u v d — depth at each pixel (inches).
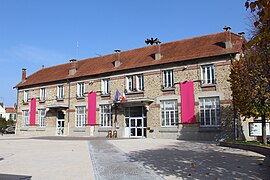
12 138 1108.5
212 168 353.4
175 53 1014.4
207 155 491.2
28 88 1453.0
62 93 1304.1
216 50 898.7
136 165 388.2
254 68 576.1
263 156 471.5
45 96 1364.4
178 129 932.0
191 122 904.9
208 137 867.4
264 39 183.9
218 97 871.7
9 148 665.0
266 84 565.3
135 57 1144.2
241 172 323.3
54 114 1314.0
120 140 892.6
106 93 1140.5
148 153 531.8
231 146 641.0
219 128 850.1
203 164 387.9
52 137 1142.3
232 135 824.9
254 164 381.7
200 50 952.9
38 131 1358.3
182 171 336.5
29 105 1428.4
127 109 1087.0
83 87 1234.0
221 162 404.5
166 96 975.0
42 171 351.3
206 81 905.5
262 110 594.2
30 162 430.9
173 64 974.4
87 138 1034.7
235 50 849.5
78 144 759.1
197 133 889.5
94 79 1190.3
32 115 1400.1
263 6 167.6
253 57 217.5
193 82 922.1
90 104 1184.2
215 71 884.0
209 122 879.7
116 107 1102.4
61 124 1293.1
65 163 416.2
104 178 303.7
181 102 936.3
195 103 908.0
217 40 976.3
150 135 993.5
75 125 1225.4
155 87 1004.6
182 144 733.3
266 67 443.5
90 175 322.0
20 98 1488.7
